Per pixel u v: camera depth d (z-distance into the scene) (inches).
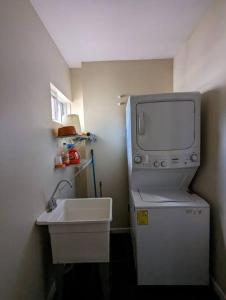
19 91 48.9
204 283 68.5
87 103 109.2
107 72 108.2
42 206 61.8
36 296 55.7
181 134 73.4
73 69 114.7
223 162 62.5
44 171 64.3
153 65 107.9
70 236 57.8
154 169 76.4
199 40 75.0
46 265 63.4
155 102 73.1
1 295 39.4
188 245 67.7
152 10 65.6
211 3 63.7
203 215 67.0
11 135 44.6
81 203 74.4
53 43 81.0
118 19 69.8
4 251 40.9
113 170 111.3
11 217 43.8
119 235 110.4
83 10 63.6
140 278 68.8
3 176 41.0
